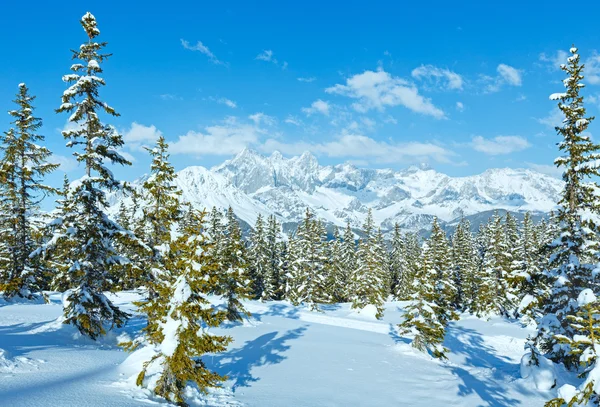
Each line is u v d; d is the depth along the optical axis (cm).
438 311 2853
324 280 5497
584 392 1043
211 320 1224
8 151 2727
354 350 2683
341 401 1550
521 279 2133
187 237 1266
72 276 1941
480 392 1798
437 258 5128
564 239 2053
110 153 2012
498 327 4262
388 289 7325
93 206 1994
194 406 1229
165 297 1255
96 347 1883
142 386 1226
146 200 2544
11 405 902
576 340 1102
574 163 2012
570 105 2045
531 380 1894
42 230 1966
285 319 4153
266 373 1855
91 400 1034
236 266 3550
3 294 2936
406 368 2281
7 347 1501
